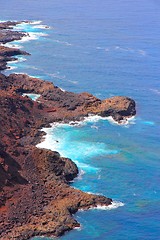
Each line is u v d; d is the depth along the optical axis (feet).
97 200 395.75
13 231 354.54
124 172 445.78
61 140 499.92
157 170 450.30
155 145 497.05
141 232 364.38
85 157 469.98
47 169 424.87
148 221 376.89
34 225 361.71
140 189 419.74
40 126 522.47
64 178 424.46
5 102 516.32
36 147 465.88
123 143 499.92
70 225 366.43
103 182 428.97
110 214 383.45
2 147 437.17
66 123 537.65
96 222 374.02
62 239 354.13
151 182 430.61
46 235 355.77
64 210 376.68
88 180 431.02
